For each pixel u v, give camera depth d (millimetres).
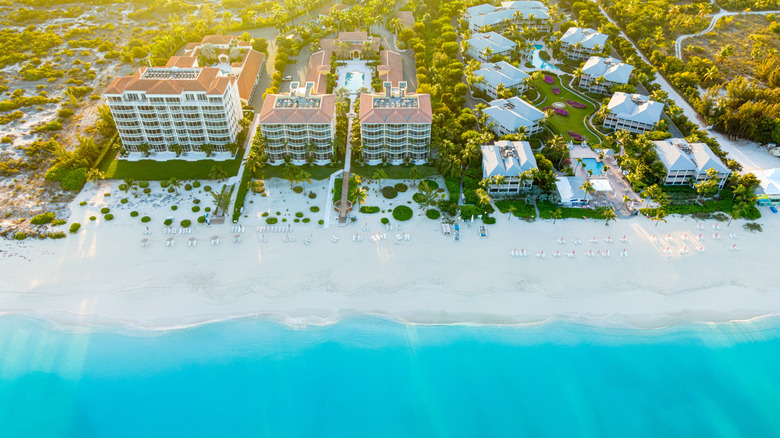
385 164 168875
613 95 190750
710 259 132625
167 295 124312
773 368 112562
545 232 140875
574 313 121500
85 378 110188
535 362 113625
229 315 120938
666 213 146000
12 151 171500
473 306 122750
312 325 119312
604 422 104750
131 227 141875
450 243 137750
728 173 152250
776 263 131750
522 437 102875
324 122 159500
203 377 110875
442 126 174500
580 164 165250
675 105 186125
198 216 146000
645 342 116500
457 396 109062
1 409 105875
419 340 117062
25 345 114938
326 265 131625
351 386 110375
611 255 133875
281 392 109125
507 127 175500
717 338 117000
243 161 168500
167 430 103062
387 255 134375
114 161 166875
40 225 142000
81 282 126688
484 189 155000
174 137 167875
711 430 103562
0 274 128250
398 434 103062
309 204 151250
